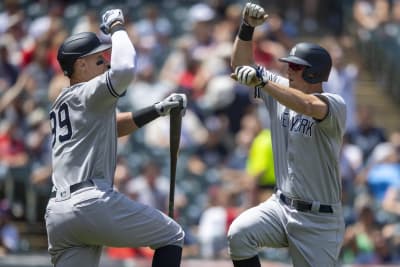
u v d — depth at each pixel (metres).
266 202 26.56
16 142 50.06
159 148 51.72
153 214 24.69
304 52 25.75
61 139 24.72
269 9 74.44
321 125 25.25
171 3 68.81
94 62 25.09
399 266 44.81
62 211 24.42
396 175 51.69
